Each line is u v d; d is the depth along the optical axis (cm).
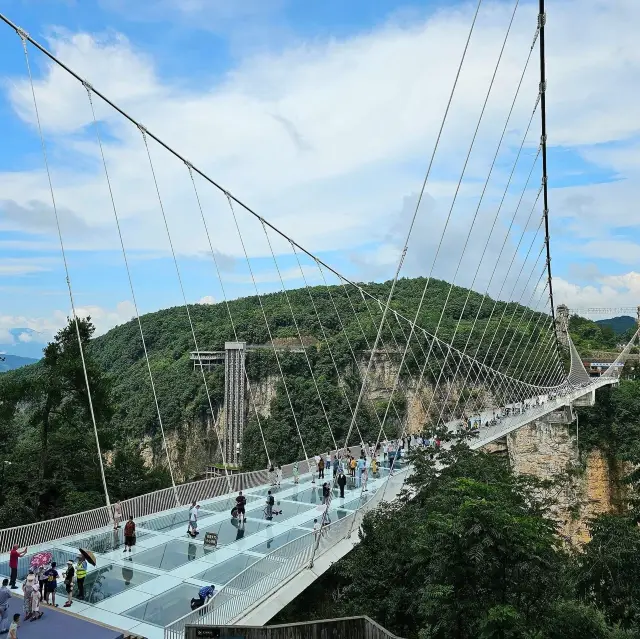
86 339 3431
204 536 2050
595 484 5731
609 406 5925
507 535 1351
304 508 2458
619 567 1673
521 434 5938
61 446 3319
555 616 1507
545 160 4816
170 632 1210
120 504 2119
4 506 2733
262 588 1574
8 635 1227
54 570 1511
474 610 1328
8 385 3119
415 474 2516
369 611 1900
